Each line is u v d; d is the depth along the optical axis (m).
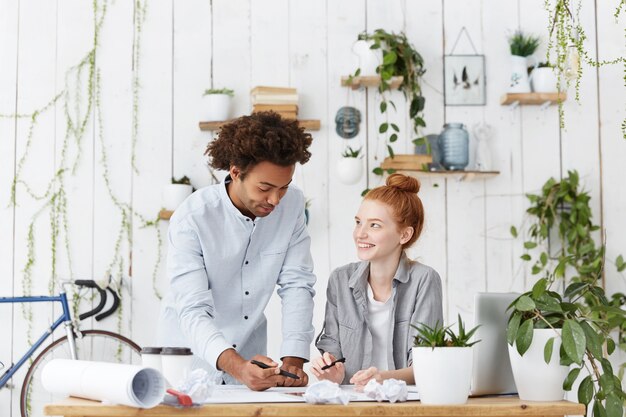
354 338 2.29
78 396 1.56
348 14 3.87
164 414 1.44
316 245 3.77
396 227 2.24
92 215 3.79
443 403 1.53
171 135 3.82
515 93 3.74
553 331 1.65
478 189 3.83
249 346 2.37
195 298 2.03
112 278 3.76
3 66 3.83
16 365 3.64
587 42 3.89
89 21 3.85
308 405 1.47
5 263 3.76
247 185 1.98
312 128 3.78
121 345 3.73
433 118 3.84
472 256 3.80
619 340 3.62
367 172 3.81
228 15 3.86
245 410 1.45
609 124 3.87
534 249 3.80
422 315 2.24
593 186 3.85
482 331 1.73
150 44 3.85
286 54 3.85
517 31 3.82
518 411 1.50
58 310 3.77
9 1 3.85
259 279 2.25
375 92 3.84
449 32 3.88
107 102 3.83
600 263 3.68
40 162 3.80
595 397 1.87
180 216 2.13
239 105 3.82
